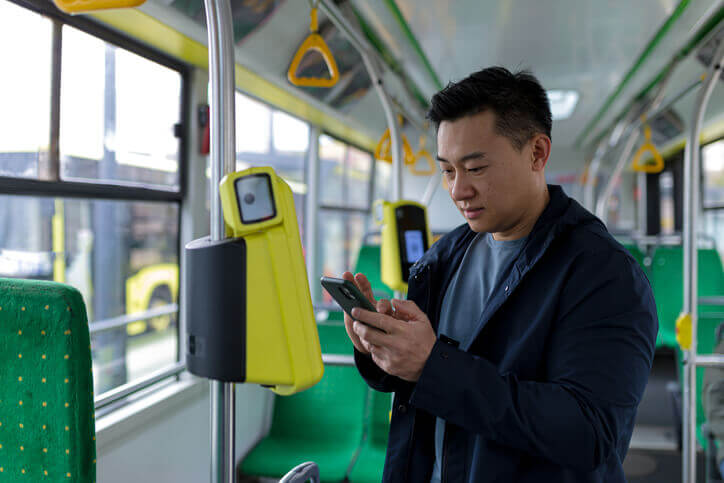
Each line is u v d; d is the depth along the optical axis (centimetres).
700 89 178
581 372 72
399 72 355
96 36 182
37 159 163
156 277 346
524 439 67
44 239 292
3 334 71
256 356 61
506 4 242
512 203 81
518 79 81
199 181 237
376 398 266
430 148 606
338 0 204
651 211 644
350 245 467
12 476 73
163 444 212
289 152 355
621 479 83
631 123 423
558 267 82
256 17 214
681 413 314
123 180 198
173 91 225
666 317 427
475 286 98
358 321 73
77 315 68
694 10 247
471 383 69
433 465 97
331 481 223
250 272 61
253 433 285
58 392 68
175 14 181
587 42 303
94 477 71
